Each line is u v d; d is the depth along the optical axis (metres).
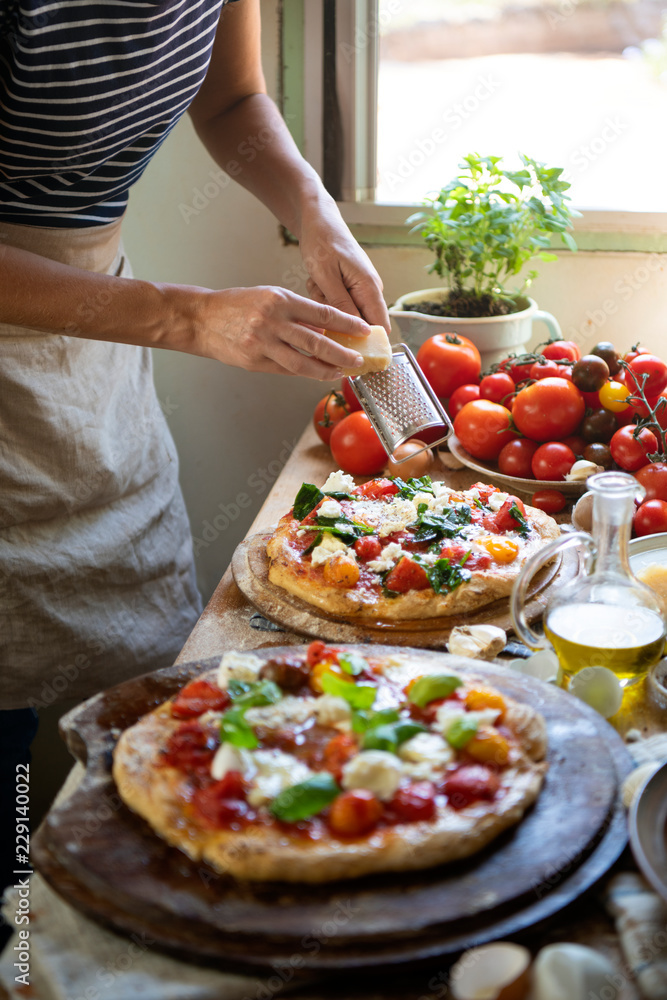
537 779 0.75
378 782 0.72
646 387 1.43
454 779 0.73
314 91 1.90
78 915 0.71
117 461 1.70
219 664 0.97
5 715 1.62
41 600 1.60
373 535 1.20
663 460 1.35
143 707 0.90
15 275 1.20
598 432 1.43
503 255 1.67
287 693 0.87
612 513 0.92
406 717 0.82
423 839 0.68
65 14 1.13
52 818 0.75
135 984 0.64
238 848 0.68
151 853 0.71
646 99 1.84
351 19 1.84
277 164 1.59
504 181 1.93
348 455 1.57
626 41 1.81
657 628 0.91
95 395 1.64
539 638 0.98
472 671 0.93
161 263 2.10
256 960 0.62
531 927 0.65
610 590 0.94
